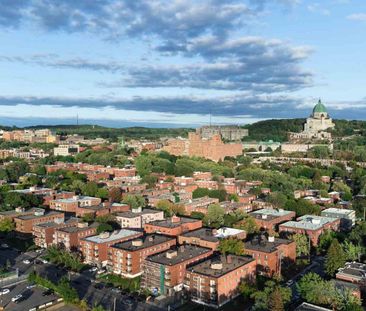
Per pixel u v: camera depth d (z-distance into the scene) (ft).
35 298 562.66
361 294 545.44
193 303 552.41
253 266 604.08
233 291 565.12
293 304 530.68
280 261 638.53
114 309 517.14
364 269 593.01
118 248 644.69
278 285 532.73
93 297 568.82
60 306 544.21
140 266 639.35
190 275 563.48
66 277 597.93
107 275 640.99
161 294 578.25
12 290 588.09
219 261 577.43
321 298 502.79
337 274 581.12
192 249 650.02
